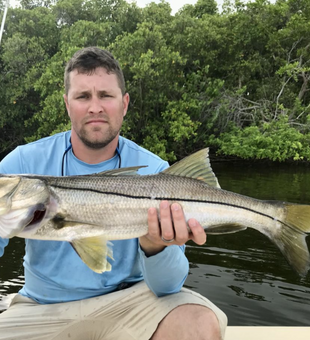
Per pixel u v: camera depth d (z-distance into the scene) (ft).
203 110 19.95
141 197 2.13
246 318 3.74
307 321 3.69
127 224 2.13
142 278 2.62
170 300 2.32
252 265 5.25
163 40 18.66
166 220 2.07
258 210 2.21
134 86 18.31
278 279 4.75
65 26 22.81
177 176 2.19
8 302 3.63
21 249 5.86
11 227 2.04
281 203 2.20
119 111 2.51
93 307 2.39
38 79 18.71
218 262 5.35
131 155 2.67
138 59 17.67
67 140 2.65
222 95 20.84
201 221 2.17
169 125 19.03
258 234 6.81
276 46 22.48
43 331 2.38
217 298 4.19
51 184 2.08
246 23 22.00
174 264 2.28
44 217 2.05
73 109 2.45
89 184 2.12
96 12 23.35
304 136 18.66
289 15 23.16
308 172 16.94
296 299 4.18
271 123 19.12
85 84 2.42
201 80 21.02
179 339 2.15
